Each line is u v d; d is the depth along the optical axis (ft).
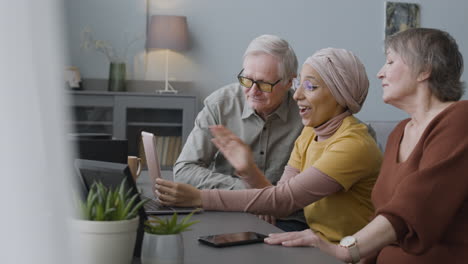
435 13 19.98
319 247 4.39
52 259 1.46
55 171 1.46
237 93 7.98
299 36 19.06
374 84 19.60
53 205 1.46
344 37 19.30
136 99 16.93
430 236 4.47
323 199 6.08
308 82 6.11
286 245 4.18
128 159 7.34
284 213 5.89
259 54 7.29
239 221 5.21
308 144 6.61
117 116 16.87
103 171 3.56
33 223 1.44
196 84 18.58
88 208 2.98
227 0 18.58
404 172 5.07
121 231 2.98
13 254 1.44
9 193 1.42
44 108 1.44
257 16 18.78
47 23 1.44
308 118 6.22
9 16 1.39
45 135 1.44
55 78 1.46
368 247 4.50
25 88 1.41
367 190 6.05
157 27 17.38
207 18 18.53
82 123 16.66
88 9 17.83
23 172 1.42
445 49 5.12
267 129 7.75
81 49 17.79
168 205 5.79
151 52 18.31
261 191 5.81
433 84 5.15
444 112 4.94
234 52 18.71
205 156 7.70
